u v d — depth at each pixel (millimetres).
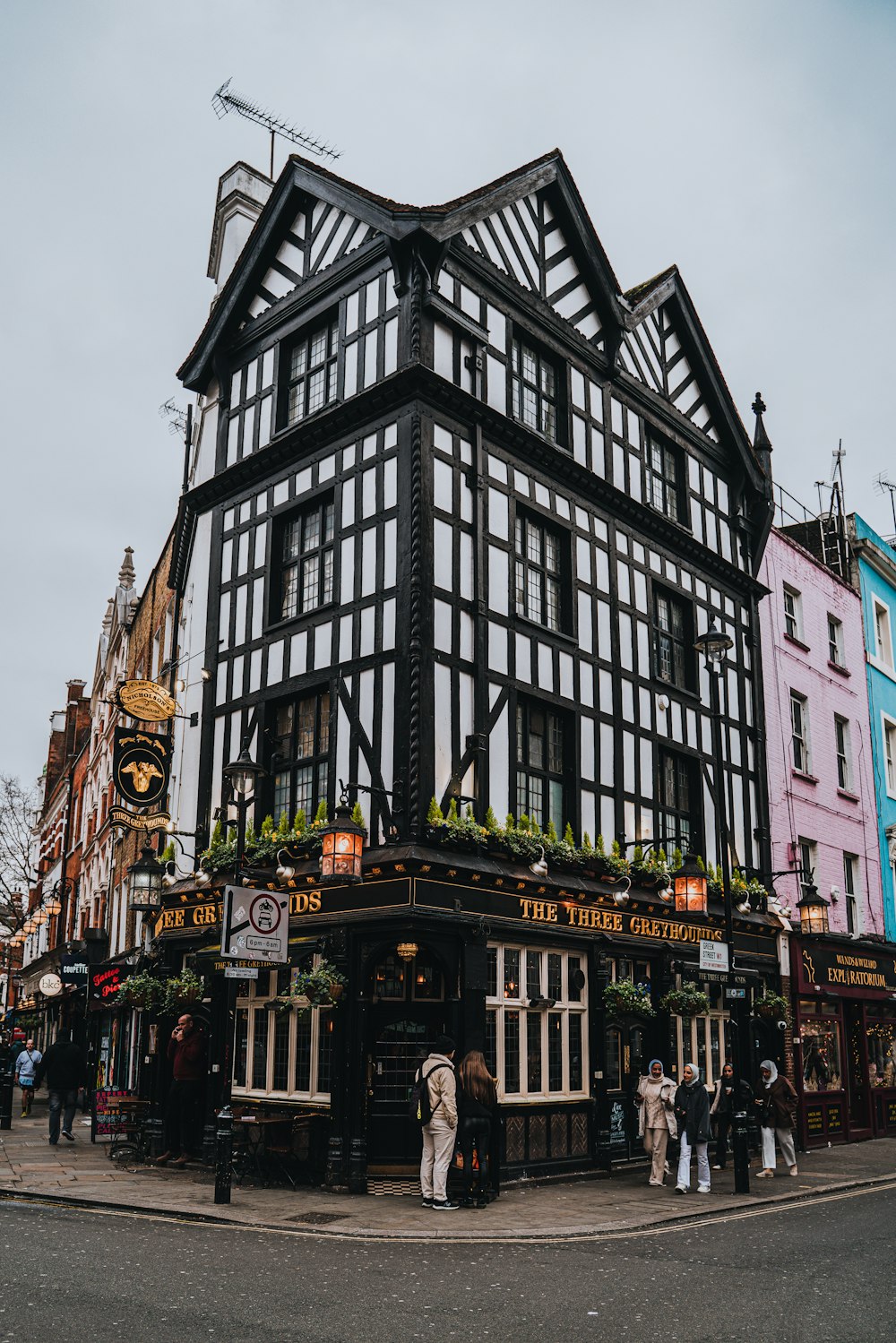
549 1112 13133
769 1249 8836
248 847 13555
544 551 15250
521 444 14750
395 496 13445
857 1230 9852
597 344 16844
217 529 16406
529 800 14070
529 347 15609
